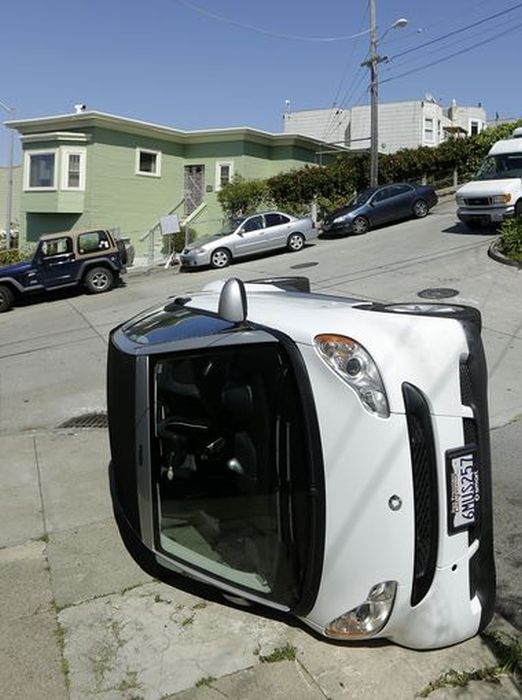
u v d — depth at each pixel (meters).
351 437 2.60
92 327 12.37
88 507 4.71
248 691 2.76
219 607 3.37
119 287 17.52
